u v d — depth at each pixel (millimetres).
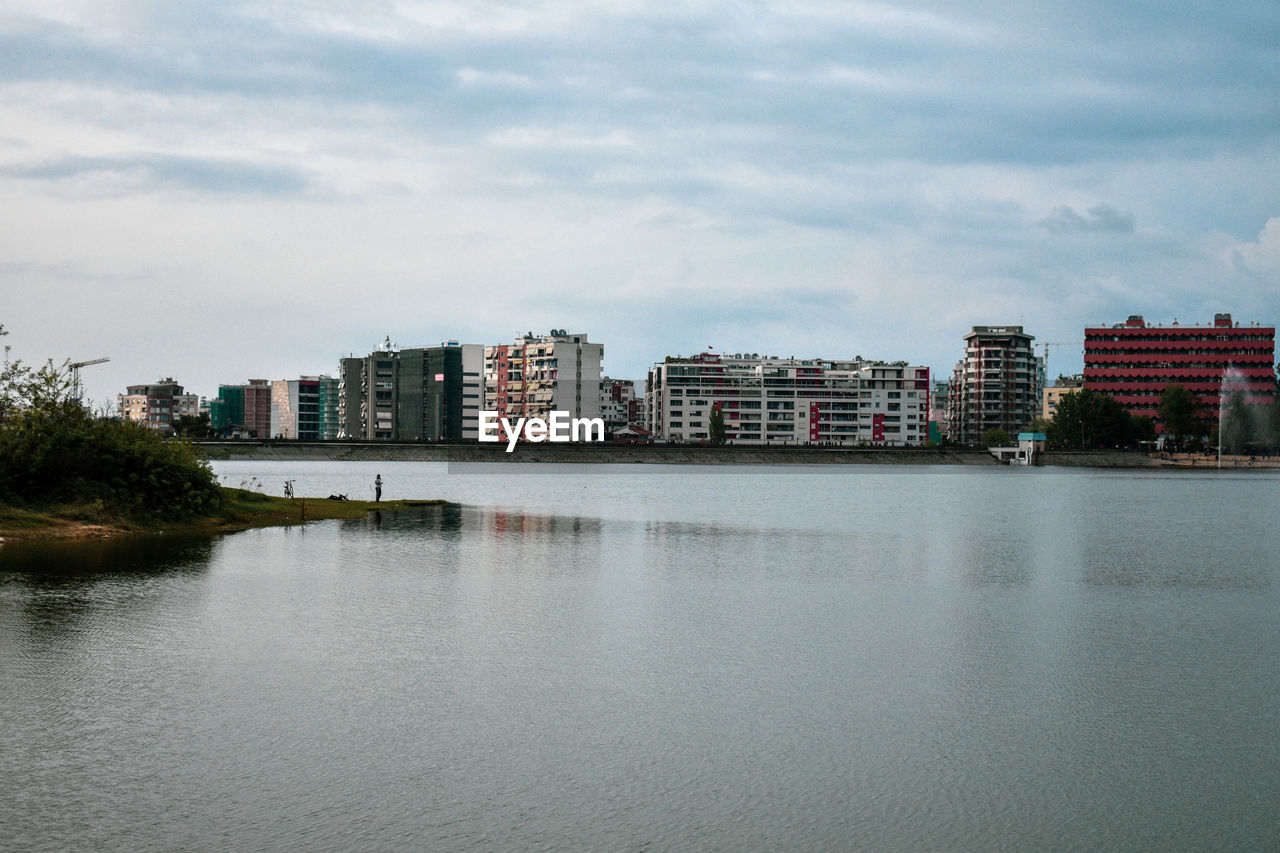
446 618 44250
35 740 27484
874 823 23266
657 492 158000
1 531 65438
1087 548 78750
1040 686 34500
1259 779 26109
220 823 22578
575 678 34562
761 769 26359
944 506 130250
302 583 52531
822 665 36969
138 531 72312
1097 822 23531
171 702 30906
